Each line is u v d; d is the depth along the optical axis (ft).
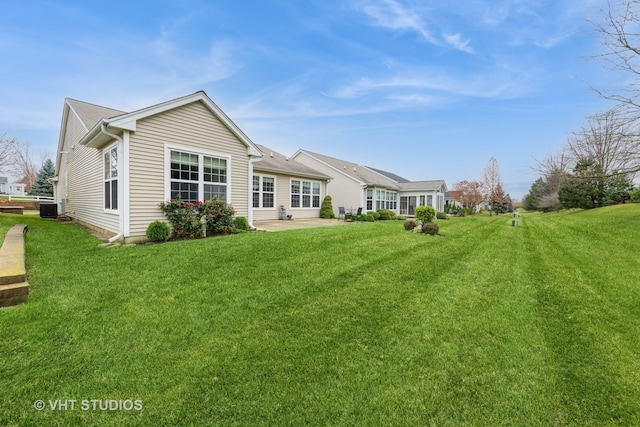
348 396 7.14
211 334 9.75
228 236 25.84
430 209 34.32
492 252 23.86
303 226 39.34
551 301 13.44
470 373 8.09
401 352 9.01
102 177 28.76
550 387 7.61
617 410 6.88
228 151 30.01
